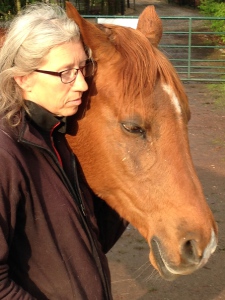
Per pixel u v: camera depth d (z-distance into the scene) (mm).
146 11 2301
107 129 1926
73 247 1798
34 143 1715
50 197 1762
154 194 1905
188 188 1863
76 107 1820
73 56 1716
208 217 1854
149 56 1882
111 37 1928
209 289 4020
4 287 1680
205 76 11680
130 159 1915
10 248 1792
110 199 2086
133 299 3865
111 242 2340
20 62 1690
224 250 4559
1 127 1717
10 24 1822
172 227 1865
